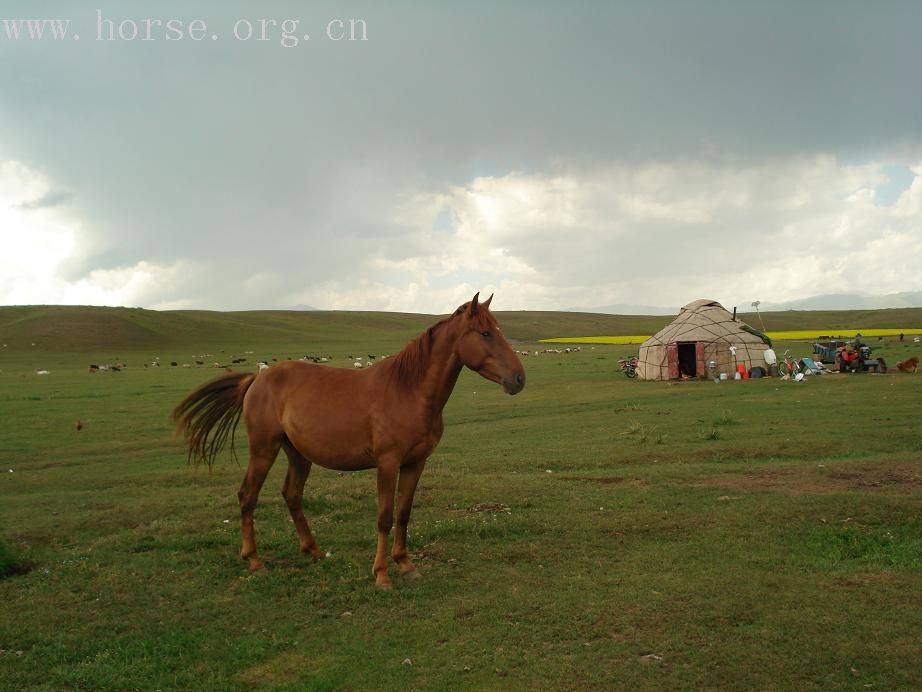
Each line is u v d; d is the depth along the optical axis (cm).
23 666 476
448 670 456
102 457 1545
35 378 4700
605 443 1514
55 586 627
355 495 988
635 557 677
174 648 498
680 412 2033
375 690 432
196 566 685
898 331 9375
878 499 814
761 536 727
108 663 477
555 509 873
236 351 9362
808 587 582
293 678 452
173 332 11512
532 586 606
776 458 1234
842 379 2791
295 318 16350
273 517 880
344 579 637
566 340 11031
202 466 1364
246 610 571
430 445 637
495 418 2122
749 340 3316
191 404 742
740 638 489
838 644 476
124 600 594
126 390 3509
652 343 3472
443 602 576
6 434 1936
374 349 9700
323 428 641
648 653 473
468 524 800
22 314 12194
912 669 441
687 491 945
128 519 883
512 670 453
